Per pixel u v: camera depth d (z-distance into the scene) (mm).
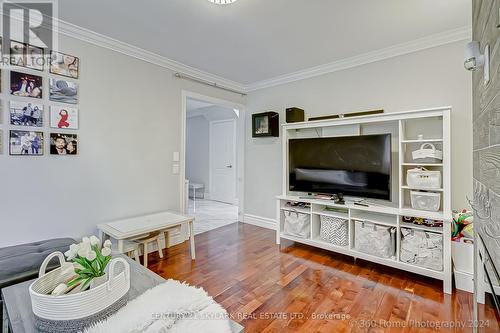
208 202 6879
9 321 1150
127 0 2021
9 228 2131
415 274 2488
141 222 2672
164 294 1267
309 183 3271
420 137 2488
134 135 2965
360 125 3059
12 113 2131
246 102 4480
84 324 1090
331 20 2312
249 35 2607
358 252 2682
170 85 3332
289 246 3291
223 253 3053
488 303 1027
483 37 1108
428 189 2391
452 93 2553
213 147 7156
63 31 2393
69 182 2467
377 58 3014
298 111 3598
